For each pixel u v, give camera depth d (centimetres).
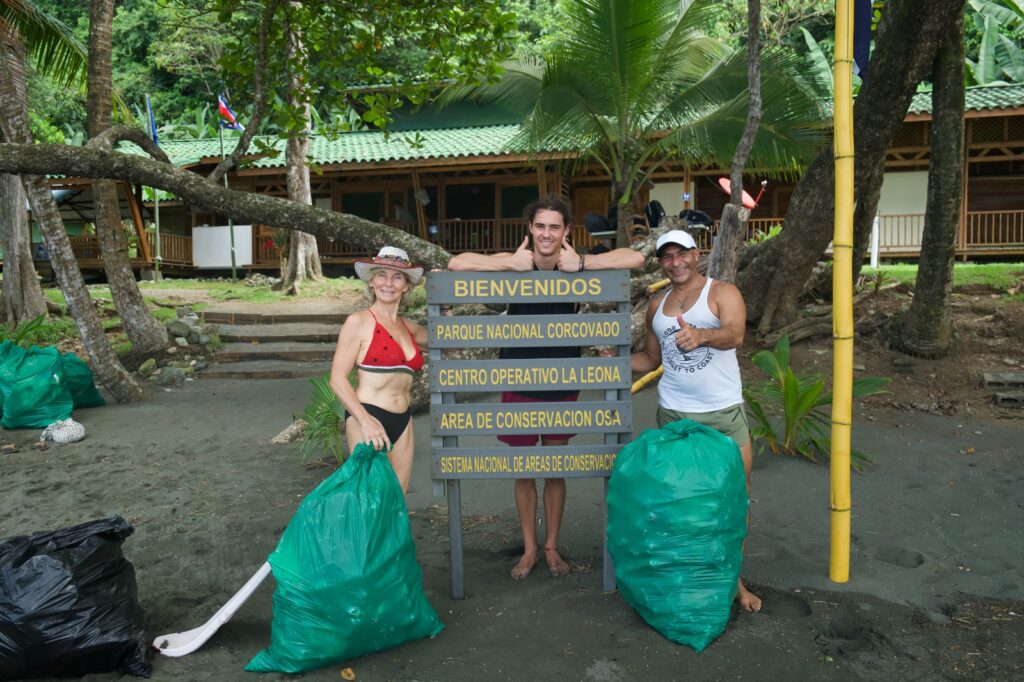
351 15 849
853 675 319
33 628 310
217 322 1423
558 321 396
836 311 403
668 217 1070
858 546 463
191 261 2333
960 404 820
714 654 336
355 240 756
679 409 395
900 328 973
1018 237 1939
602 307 992
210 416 912
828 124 1087
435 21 856
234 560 464
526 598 397
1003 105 1653
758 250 1053
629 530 356
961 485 580
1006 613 373
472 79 881
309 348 1276
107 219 1188
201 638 347
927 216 923
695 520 343
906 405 816
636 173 1262
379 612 327
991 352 945
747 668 325
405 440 407
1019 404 806
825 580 409
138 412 942
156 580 435
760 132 1095
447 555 464
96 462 719
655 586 350
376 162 1959
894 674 320
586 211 2192
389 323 406
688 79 1231
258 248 2309
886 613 372
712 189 2155
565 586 411
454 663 333
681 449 353
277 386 1092
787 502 542
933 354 932
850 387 402
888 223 1920
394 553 335
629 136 1266
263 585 426
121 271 1205
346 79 2059
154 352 1220
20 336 1221
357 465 343
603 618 371
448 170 2048
